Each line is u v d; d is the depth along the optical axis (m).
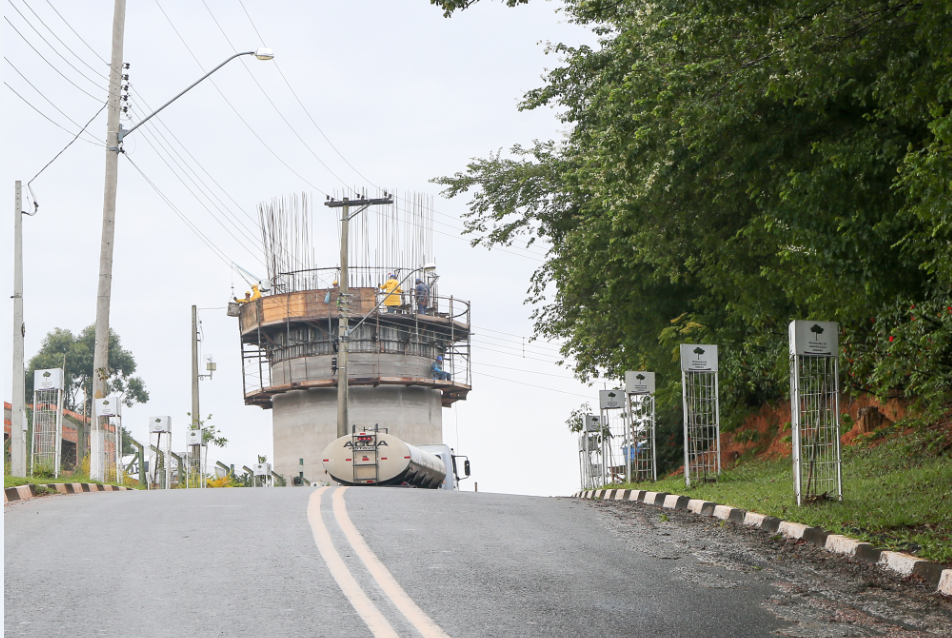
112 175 35.69
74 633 8.78
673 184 21.80
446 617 9.56
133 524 15.95
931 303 19.69
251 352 78.75
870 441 25.53
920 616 10.44
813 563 13.46
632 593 11.09
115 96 36.06
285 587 10.79
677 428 36.84
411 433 75.38
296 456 75.12
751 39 16.86
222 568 11.89
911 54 15.72
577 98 30.70
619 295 34.69
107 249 35.34
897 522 15.03
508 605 10.20
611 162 22.80
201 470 51.81
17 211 30.09
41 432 31.86
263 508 18.44
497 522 17.12
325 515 17.14
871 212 17.72
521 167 41.81
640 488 26.55
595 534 15.96
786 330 27.95
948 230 14.32
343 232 61.16
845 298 18.91
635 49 22.03
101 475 33.62
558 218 42.09
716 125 18.41
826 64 16.30
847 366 23.95
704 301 31.92
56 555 12.78
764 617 10.18
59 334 81.19
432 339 77.31
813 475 18.58
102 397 34.47
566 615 9.86
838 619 10.20
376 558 12.69
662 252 27.30
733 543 15.26
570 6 30.67
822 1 15.31
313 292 73.75
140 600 10.13
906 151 17.09
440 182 42.91
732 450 34.00
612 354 41.91
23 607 9.75
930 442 22.22
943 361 20.88
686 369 25.03
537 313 45.78
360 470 45.19
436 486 52.66
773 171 19.78
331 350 73.94
